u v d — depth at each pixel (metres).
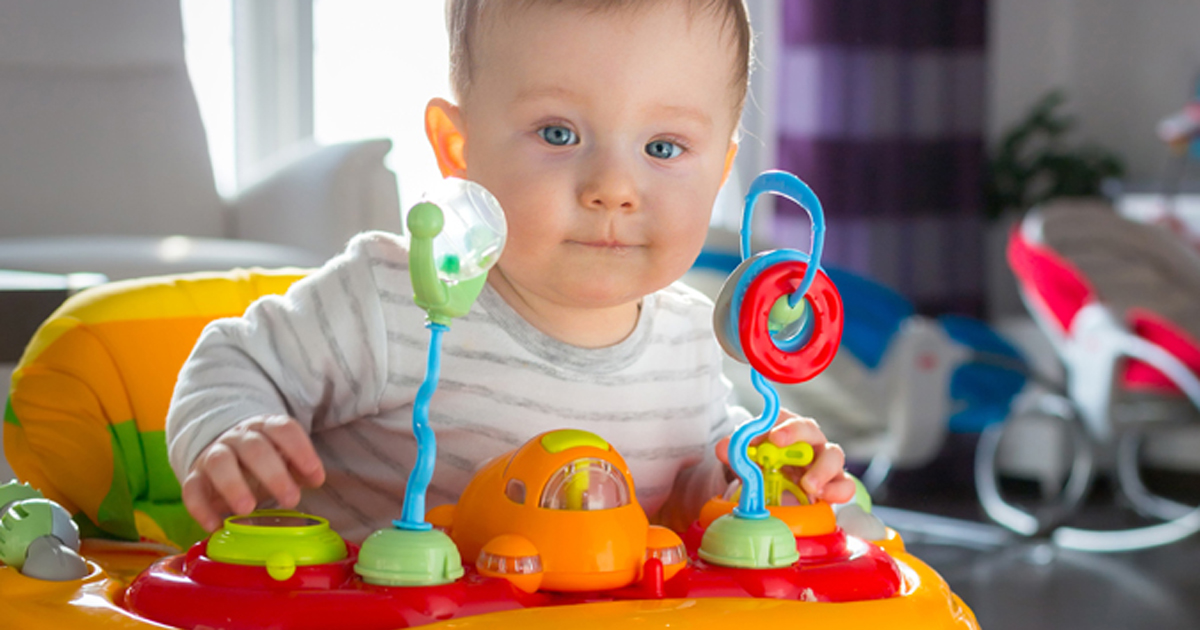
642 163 0.63
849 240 3.71
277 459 0.58
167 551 0.70
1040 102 4.30
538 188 0.63
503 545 0.51
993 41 4.20
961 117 3.88
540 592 0.52
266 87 2.92
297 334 0.69
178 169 2.27
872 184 3.74
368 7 2.95
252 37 2.90
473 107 0.66
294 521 0.53
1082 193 4.10
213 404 0.63
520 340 0.73
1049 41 4.32
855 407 2.56
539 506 0.52
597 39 0.62
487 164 0.65
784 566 0.55
